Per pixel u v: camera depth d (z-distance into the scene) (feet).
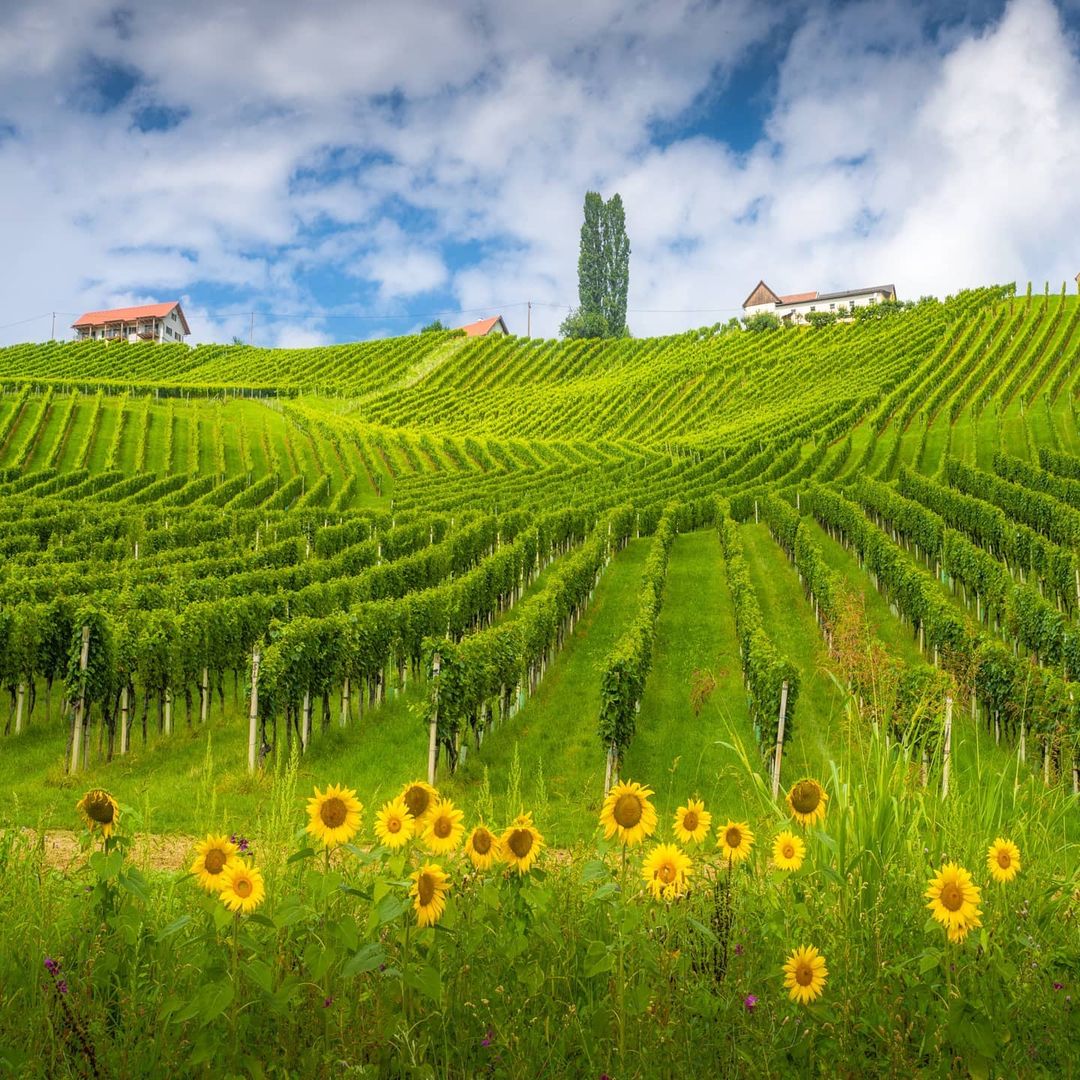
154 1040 12.37
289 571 90.48
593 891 16.07
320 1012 13.23
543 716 62.75
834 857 16.52
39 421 222.48
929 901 13.85
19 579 81.05
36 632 57.52
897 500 124.47
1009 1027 13.44
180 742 56.80
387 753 54.80
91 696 51.24
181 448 223.92
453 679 50.78
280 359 395.55
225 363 393.91
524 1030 13.17
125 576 84.53
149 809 18.63
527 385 353.72
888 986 13.88
